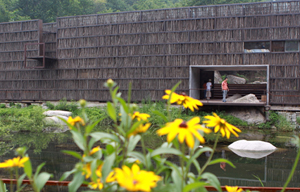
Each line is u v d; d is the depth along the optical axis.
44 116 12.47
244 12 13.12
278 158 7.35
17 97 17.06
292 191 3.22
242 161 7.00
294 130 12.12
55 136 10.50
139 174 1.01
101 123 13.08
